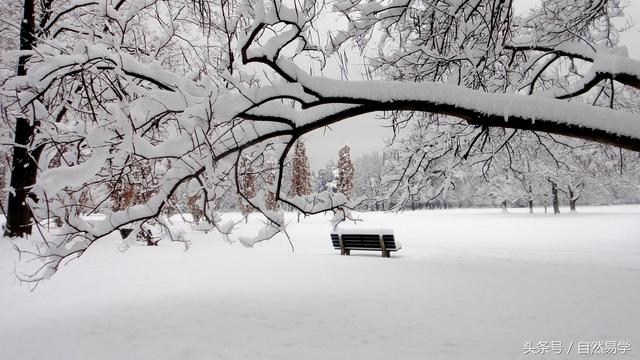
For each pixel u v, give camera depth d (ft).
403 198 20.35
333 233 39.09
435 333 15.44
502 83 18.52
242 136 10.34
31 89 9.95
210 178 9.48
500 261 32.50
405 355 13.48
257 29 9.27
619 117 8.80
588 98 21.20
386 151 21.70
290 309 18.98
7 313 19.22
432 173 19.84
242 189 13.03
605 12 16.72
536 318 17.07
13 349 14.76
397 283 24.30
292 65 9.98
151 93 9.30
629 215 96.99
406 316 17.61
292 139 10.76
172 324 17.11
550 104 9.16
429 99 9.68
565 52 16.65
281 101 10.78
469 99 9.54
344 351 13.89
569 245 44.50
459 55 14.48
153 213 9.90
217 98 9.45
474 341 14.57
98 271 29.53
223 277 27.09
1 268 28.45
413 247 45.37
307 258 35.40
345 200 12.29
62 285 24.99
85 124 9.91
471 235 59.77
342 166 135.23
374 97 9.86
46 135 10.21
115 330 16.51
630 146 8.79
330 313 18.22
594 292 21.33
